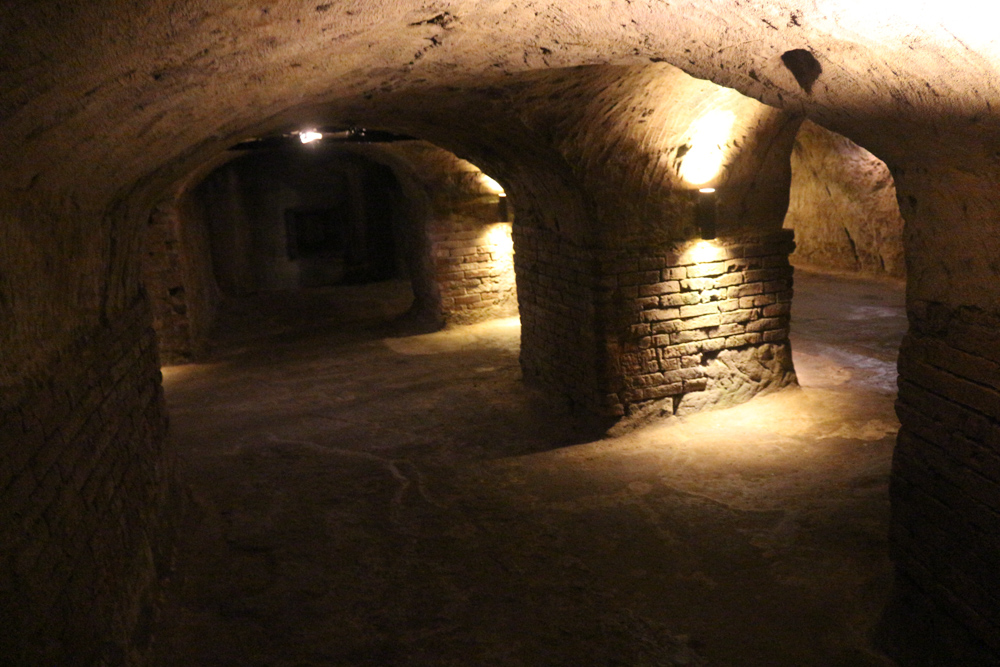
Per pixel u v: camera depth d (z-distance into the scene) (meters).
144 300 4.13
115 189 3.16
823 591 3.58
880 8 1.86
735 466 5.02
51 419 2.36
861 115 2.48
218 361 8.81
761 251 5.86
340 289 13.88
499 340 8.94
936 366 2.83
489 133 5.35
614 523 4.37
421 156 8.92
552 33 2.60
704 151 5.38
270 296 13.45
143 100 2.18
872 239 11.80
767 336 6.04
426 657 3.28
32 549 2.04
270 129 4.39
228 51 2.04
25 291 2.25
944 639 2.89
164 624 3.36
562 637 3.38
